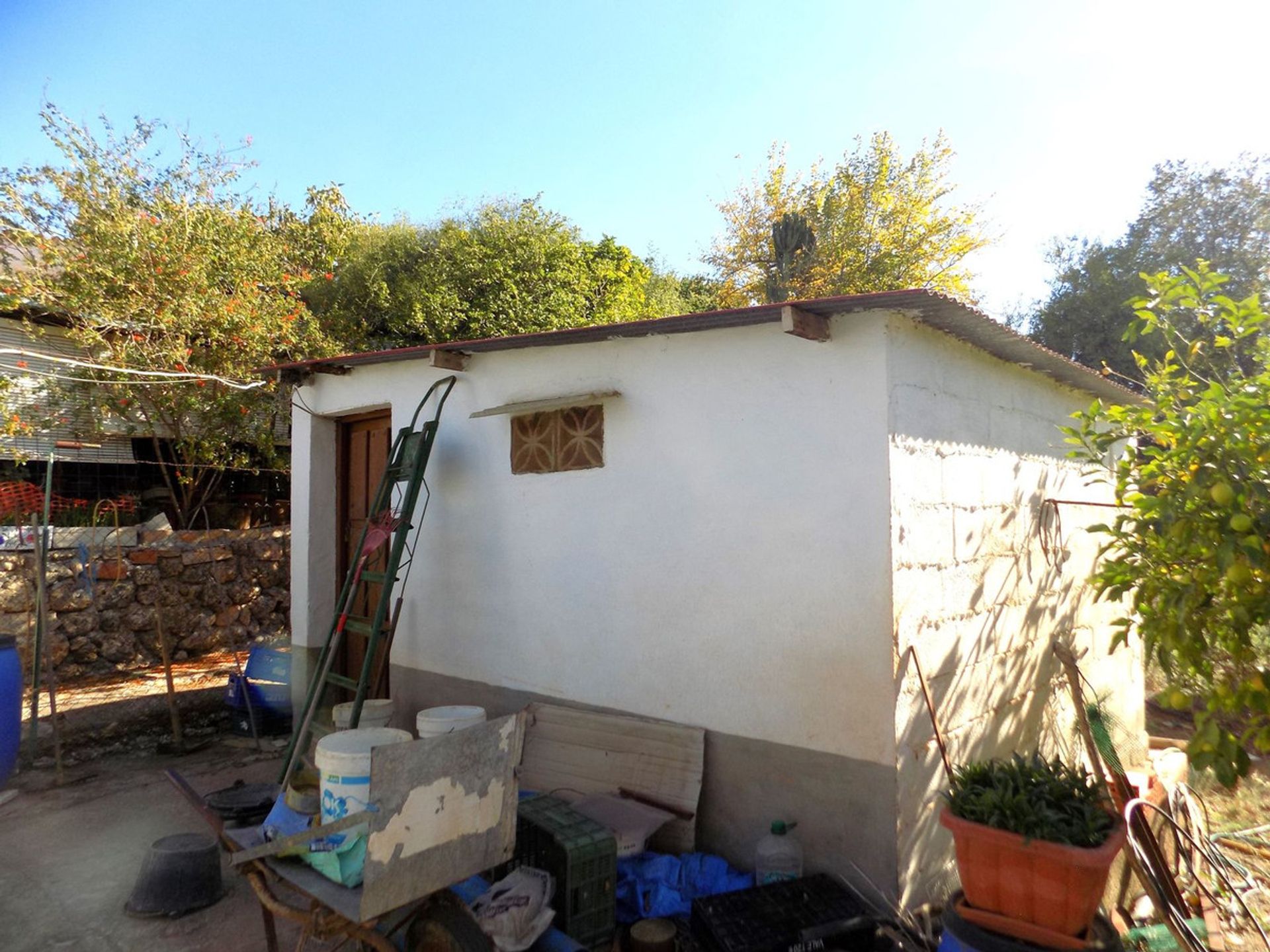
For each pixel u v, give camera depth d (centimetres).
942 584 409
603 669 480
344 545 708
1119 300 1339
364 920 262
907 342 388
